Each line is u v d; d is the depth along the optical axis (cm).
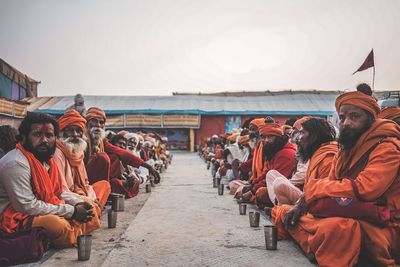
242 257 337
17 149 348
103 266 315
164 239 398
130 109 2562
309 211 329
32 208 338
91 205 378
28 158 346
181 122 2580
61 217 357
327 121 410
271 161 554
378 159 303
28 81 2709
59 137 445
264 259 331
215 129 2650
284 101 2814
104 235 414
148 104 2694
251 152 784
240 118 2634
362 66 1105
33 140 350
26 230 327
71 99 2691
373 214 299
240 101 2842
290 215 352
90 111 598
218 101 2827
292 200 432
